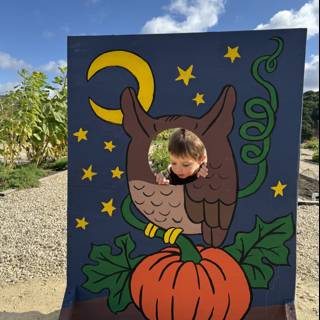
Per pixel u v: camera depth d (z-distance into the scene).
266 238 1.45
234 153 1.43
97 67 1.44
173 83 1.42
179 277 1.48
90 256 1.50
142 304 1.49
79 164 1.47
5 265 2.26
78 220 1.49
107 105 1.45
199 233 1.46
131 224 1.48
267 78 1.40
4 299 1.85
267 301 1.46
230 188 1.44
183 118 1.43
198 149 1.66
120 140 1.46
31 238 2.75
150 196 1.47
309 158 9.44
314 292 1.90
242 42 1.40
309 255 2.40
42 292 1.91
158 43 1.42
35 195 4.22
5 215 3.40
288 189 1.43
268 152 1.42
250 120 1.42
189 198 1.46
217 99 1.42
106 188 1.47
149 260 1.48
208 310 1.48
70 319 1.45
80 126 1.46
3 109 5.30
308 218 3.28
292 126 1.41
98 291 1.50
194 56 1.41
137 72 1.43
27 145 5.77
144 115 1.44
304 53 1.39
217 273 1.47
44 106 5.95
